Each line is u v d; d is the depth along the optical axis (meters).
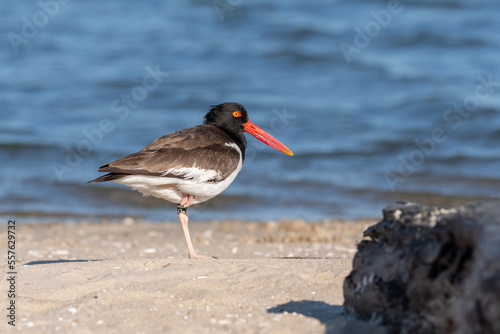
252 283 6.37
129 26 35.59
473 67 27.41
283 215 14.84
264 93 25.64
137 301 5.76
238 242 11.00
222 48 30.91
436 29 31.73
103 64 29.98
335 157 19.39
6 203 15.53
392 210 4.89
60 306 5.64
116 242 11.23
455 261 4.23
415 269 4.52
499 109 22.22
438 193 16.31
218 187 8.51
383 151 19.81
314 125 22.00
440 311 4.18
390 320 4.72
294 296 5.99
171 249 10.30
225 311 5.46
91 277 6.52
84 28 35.53
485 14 34.03
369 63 28.41
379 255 4.90
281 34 32.16
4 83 27.55
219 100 25.03
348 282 5.10
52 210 15.15
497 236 3.81
